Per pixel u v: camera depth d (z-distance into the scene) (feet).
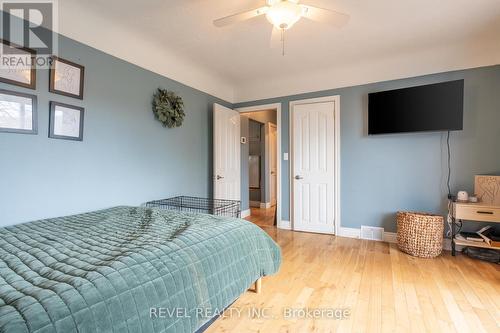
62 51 7.14
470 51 9.64
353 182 11.87
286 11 5.93
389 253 9.74
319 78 12.47
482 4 7.16
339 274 7.91
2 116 6.01
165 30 8.60
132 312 3.34
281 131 13.56
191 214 7.38
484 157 9.57
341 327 5.39
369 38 9.12
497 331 5.19
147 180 9.78
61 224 6.24
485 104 9.52
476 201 9.21
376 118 10.94
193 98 12.05
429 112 9.80
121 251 4.27
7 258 4.03
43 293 2.93
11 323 2.46
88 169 7.83
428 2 7.07
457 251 9.83
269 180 20.43
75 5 7.19
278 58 10.82
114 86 8.55
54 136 6.96
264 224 14.60
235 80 13.73
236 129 14.49
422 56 10.35
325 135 12.44
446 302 6.27
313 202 12.77
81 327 2.83
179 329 3.84
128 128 9.04
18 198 6.32
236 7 7.32
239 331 5.30
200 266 4.57
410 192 10.80
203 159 12.76
